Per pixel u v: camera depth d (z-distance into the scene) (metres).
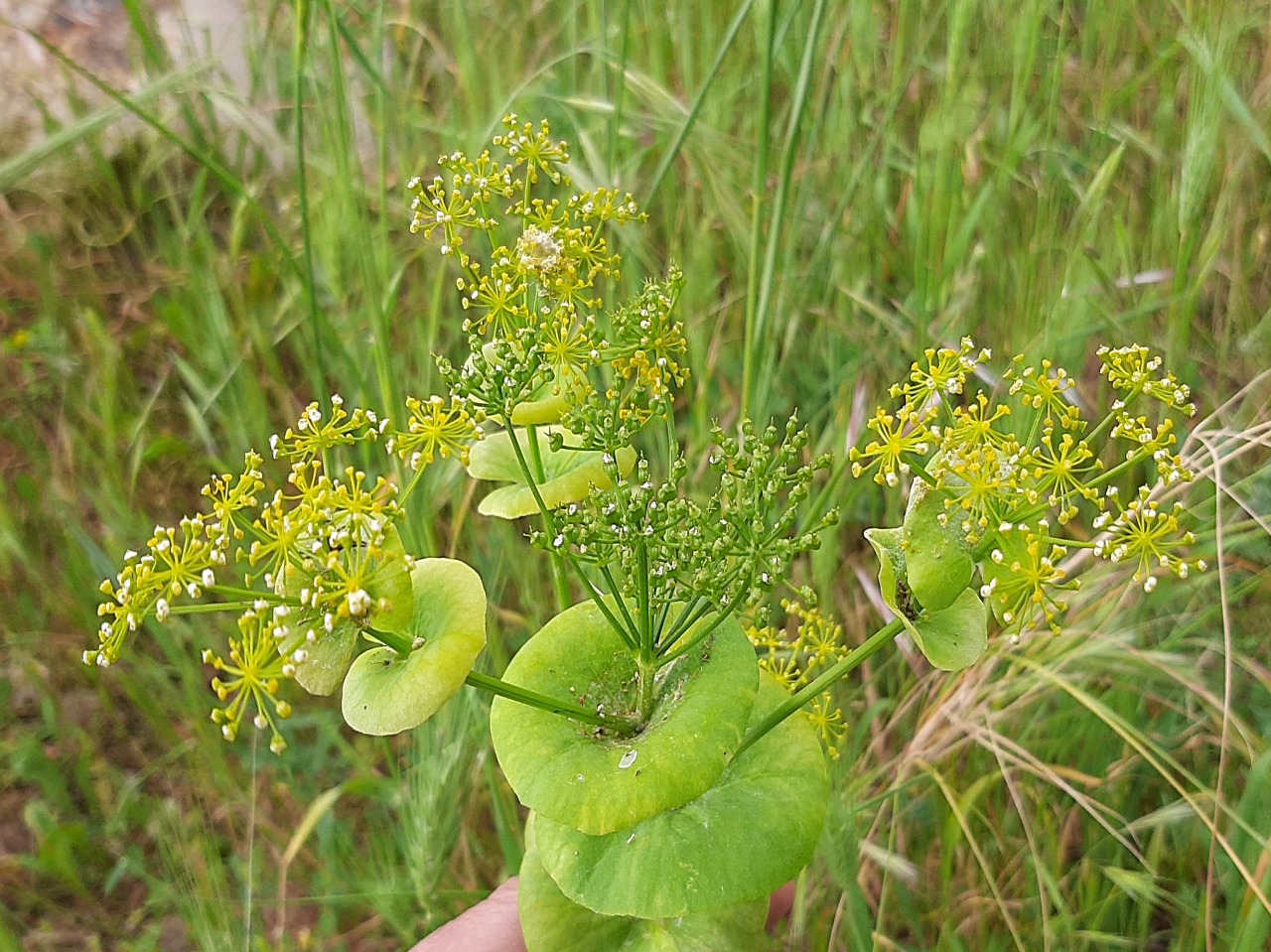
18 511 0.45
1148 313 0.36
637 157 0.41
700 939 0.24
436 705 0.18
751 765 0.21
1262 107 0.36
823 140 0.43
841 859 0.29
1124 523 0.18
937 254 0.37
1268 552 0.34
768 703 0.22
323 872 0.38
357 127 0.53
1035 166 0.43
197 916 0.34
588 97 0.41
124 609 0.16
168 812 0.37
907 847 0.36
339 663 0.19
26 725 0.43
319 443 0.19
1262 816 0.28
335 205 0.40
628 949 0.24
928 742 0.32
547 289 0.22
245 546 0.42
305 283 0.33
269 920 0.40
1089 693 0.34
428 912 0.34
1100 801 0.34
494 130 0.41
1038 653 0.32
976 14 0.42
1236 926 0.28
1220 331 0.39
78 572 0.43
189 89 0.38
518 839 0.37
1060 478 0.18
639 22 0.48
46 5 0.60
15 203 0.53
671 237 0.42
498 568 0.38
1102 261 0.38
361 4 0.50
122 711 0.44
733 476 0.19
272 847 0.41
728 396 0.40
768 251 0.29
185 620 0.42
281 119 0.47
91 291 0.51
